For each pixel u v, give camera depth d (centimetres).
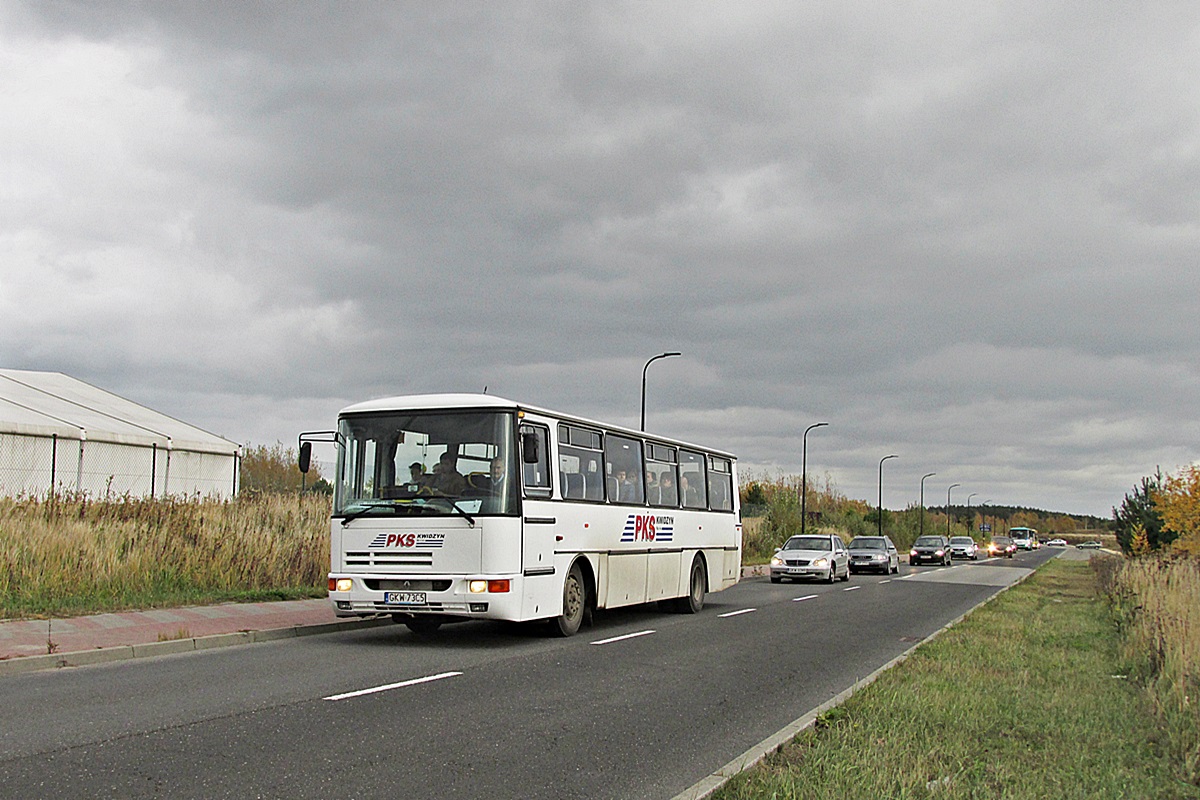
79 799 602
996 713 938
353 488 1459
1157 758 789
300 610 1748
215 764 696
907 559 6831
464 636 1584
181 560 1895
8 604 1530
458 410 1453
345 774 682
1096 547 12381
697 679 1170
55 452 3102
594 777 706
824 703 996
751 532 5153
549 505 1516
